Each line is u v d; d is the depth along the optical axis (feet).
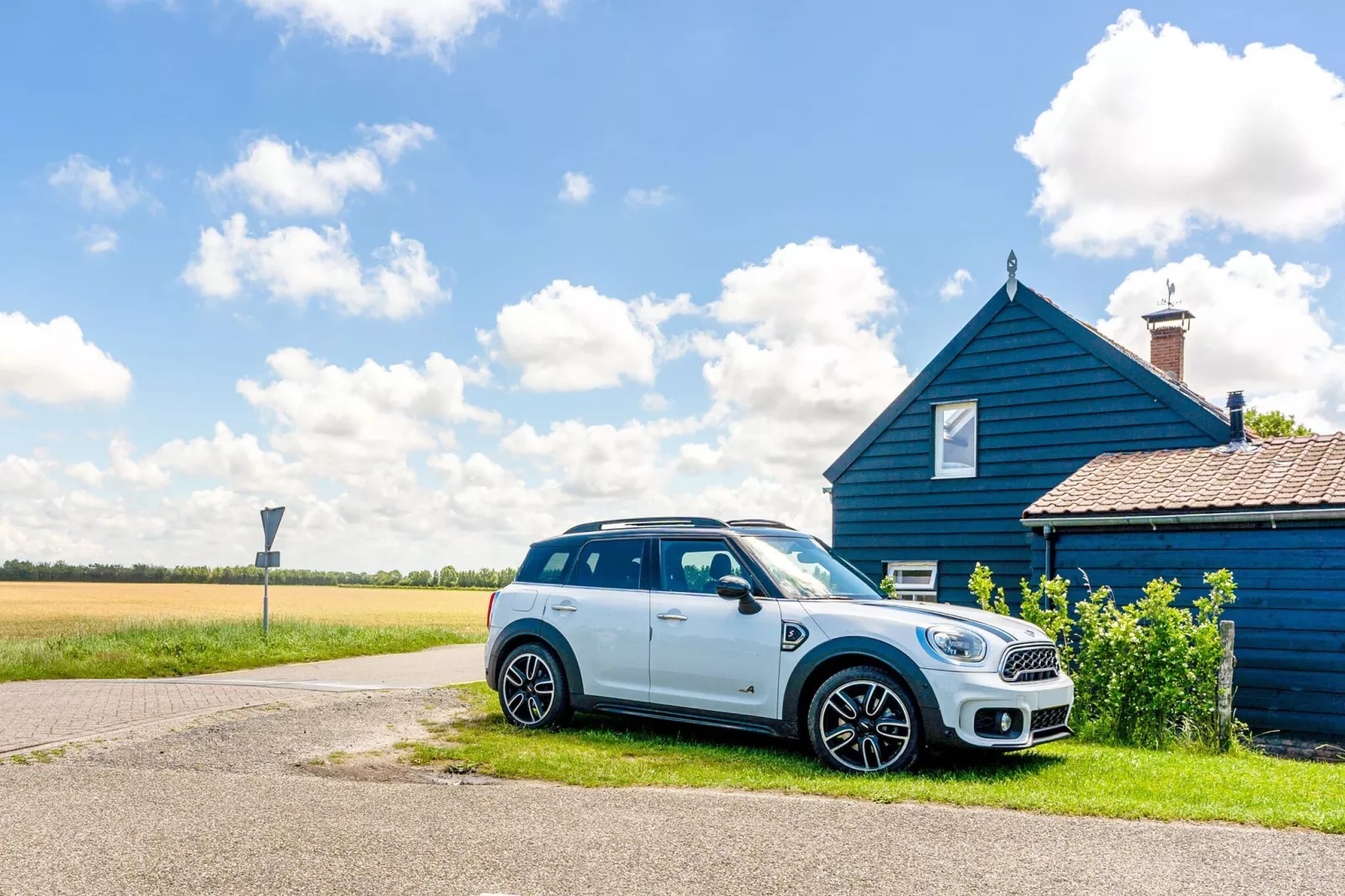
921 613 23.67
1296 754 32.22
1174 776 22.24
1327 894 13.76
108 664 47.85
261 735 27.02
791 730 24.14
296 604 166.30
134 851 15.58
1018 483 51.03
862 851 15.72
